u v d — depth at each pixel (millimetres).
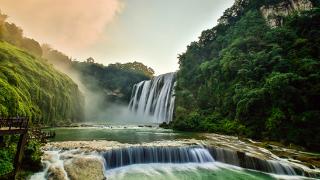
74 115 67000
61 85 58625
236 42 58625
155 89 85500
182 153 23359
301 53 41438
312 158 22516
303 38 45469
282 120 31969
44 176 14852
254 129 35438
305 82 33594
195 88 63906
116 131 41062
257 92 36438
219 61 58938
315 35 44125
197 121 47031
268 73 41750
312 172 19125
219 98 51031
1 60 42781
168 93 76062
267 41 53125
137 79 111312
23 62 47531
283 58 42344
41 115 44094
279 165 20234
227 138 33469
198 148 24578
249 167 21594
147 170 19984
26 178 14242
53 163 16797
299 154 24484
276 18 68375
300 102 32500
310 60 36750
